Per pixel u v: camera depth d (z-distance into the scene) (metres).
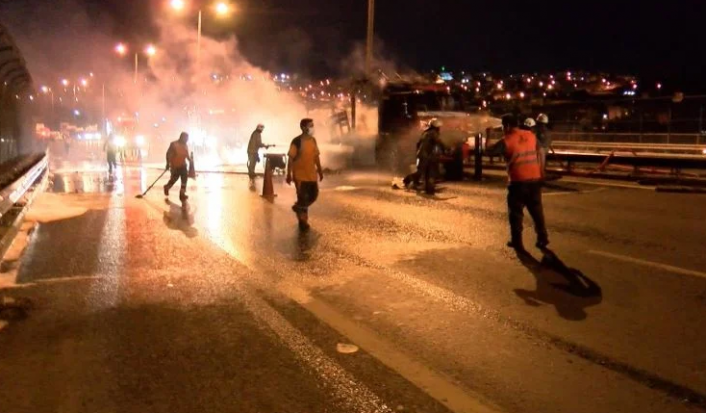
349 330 6.67
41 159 20.34
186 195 17.77
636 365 5.68
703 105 29.94
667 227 11.98
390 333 6.57
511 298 7.69
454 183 20.31
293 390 5.26
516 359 5.86
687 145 29.20
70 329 6.75
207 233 12.11
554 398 5.07
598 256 9.68
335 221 13.28
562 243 10.65
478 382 5.38
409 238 11.36
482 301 7.59
